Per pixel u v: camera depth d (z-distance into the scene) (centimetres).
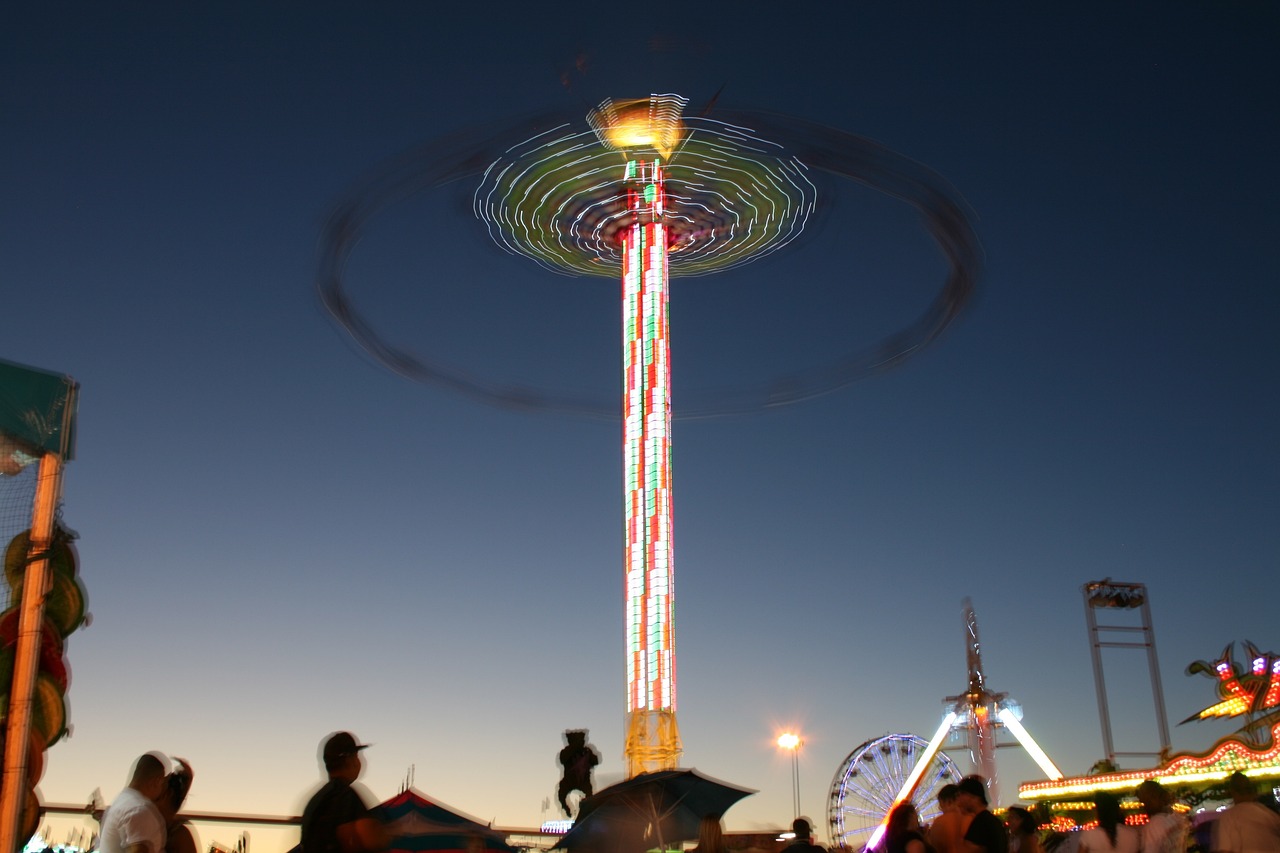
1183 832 1354
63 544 1201
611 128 3089
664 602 2889
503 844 1595
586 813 1585
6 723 1124
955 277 2945
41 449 1195
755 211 3256
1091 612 4838
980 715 5028
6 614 1155
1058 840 1967
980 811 1065
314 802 768
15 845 1095
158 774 893
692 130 3088
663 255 3194
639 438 3070
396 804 1546
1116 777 3575
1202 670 3431
